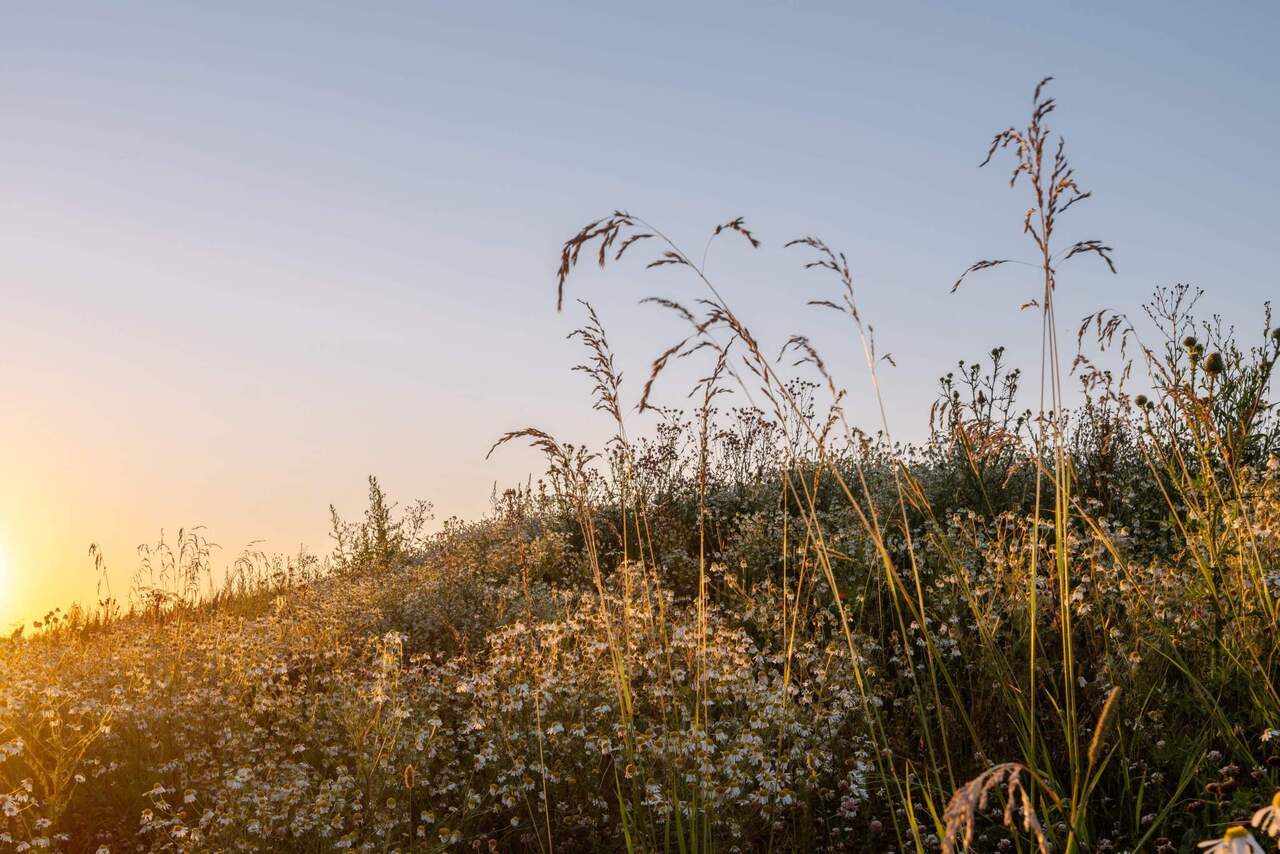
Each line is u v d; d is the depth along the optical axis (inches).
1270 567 191.2
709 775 165.5
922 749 184.7
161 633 387.2
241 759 222.2
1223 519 195.9
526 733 207.8
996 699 181.9
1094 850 144.6
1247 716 164.6
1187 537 185.2
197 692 269.1
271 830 187.2
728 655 219.9
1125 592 197.0
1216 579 179.2
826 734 191.8
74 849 203.2
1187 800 152.3
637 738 175.6
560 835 185.6
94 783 224.1
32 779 226.1
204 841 189.0
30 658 330.0
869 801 180.5
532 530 498.3
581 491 176.9
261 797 192.2
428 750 209.8
